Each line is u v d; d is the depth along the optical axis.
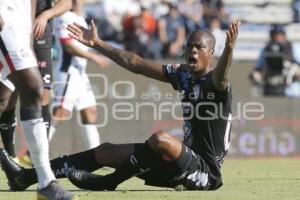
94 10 53.94
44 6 23.59
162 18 49.78
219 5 53.19
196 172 19.53
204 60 19.64
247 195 19.97
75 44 32.12
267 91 44.00
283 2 58.66
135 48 48.84
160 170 19.48
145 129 40.69
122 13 54.50
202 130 19.77
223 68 18.98
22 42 16.45
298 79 45.12
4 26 16.38
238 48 56.16
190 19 50.41
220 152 19.94
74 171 19.67
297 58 52.81
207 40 19.67
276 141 42.78
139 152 18.97
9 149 25.48
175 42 49.19
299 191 21.45
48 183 16.50
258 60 44.09
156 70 20.25
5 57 16.45
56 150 39.78
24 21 16.59
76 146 39.97
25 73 16.45
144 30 49.47
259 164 35.97
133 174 19.33
